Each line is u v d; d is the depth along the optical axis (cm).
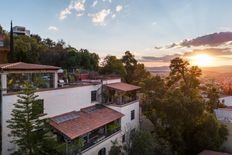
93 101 3041
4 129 1802
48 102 2244
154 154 2556
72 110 2609
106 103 3194
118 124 3006
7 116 1825
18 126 1650
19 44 4781
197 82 4997
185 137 3588
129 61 6303
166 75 5472
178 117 3372
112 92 3269
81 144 2184
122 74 5628
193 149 3553
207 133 3400
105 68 5659
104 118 2741
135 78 6094
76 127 2272
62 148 2022
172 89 4478
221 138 3497
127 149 2491
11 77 1970
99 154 2594
